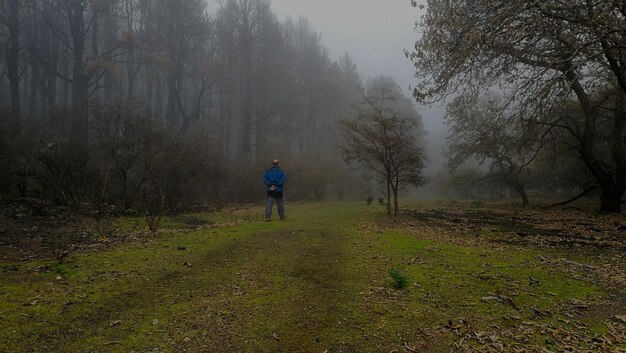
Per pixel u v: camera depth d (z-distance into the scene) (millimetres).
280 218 12016
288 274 5449
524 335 3635
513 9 9633
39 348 3104
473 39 9742
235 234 8477
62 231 8133
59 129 18203
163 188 12602
